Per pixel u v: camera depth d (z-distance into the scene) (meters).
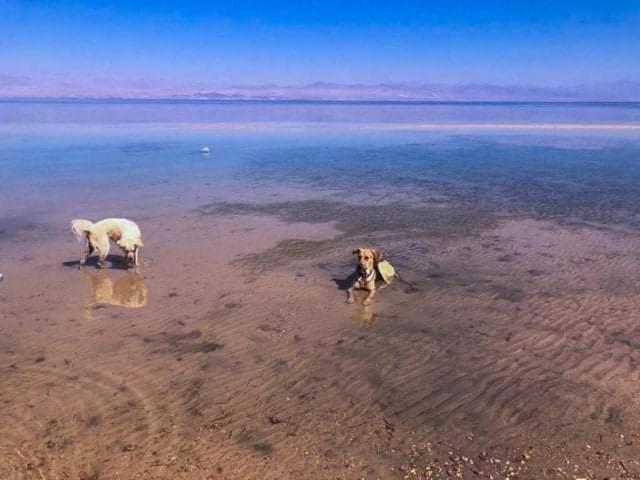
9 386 7.17
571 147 35.06
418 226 15.69
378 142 38.12
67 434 6.20
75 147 32.56
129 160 27.73
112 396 6.97
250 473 5.59
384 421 6.48
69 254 12.88
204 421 6.48
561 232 14.93
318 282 11.23
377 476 5.55
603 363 7.74
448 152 32.47
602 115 90.94
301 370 7.68
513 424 6.38
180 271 11.81
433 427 6.35
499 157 30.20
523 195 19.92
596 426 6.29
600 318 9.29
